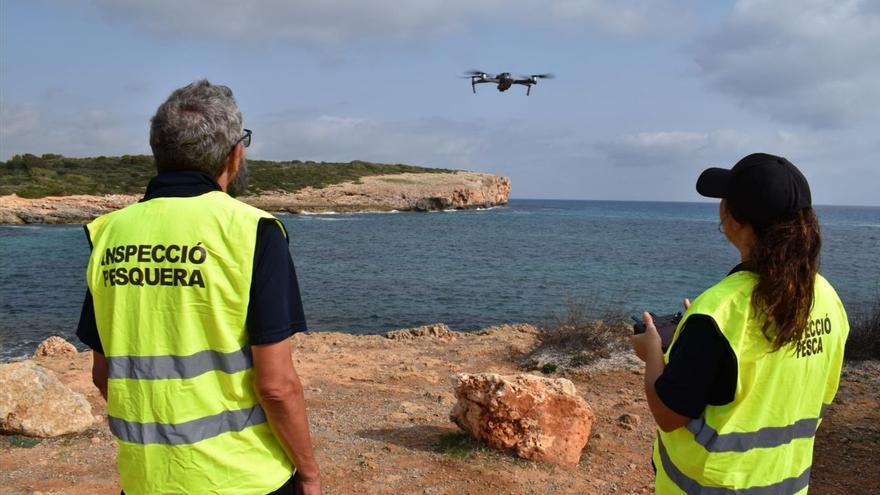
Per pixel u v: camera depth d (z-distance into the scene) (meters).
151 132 2.14
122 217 2.11
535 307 20.03
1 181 67.06
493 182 112.62
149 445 2.01
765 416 1.96
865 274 27.98
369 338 11.60
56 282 23.84
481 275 27.61
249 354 2.03
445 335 11.81
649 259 35.28
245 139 2.31
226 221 2.00
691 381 1.90
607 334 9.55
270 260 2.01
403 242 44.28
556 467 5.31
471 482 4.97
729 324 1.91
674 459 2.05
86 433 5.95
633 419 6.45
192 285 1.97
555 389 5.57
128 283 2.02
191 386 1.98
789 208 1.95
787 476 2.03
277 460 2.12
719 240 51.34
